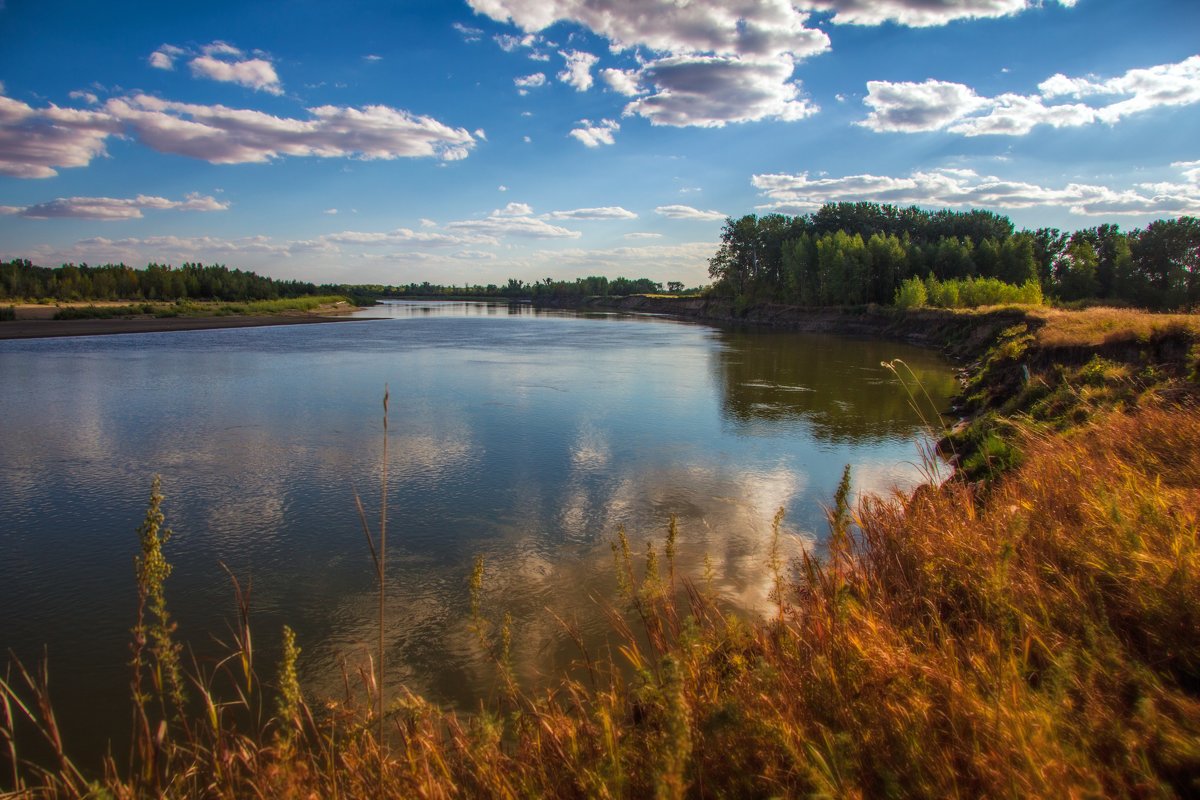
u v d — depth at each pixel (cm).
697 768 261
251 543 1113
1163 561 342
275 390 2714
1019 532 418
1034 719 248
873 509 645
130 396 2552
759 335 6588
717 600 836
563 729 337
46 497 1347
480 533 1148
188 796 315
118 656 785
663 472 1520
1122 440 655
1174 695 264
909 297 6556
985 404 2122
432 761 331
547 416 2181
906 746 253
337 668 741
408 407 2331
